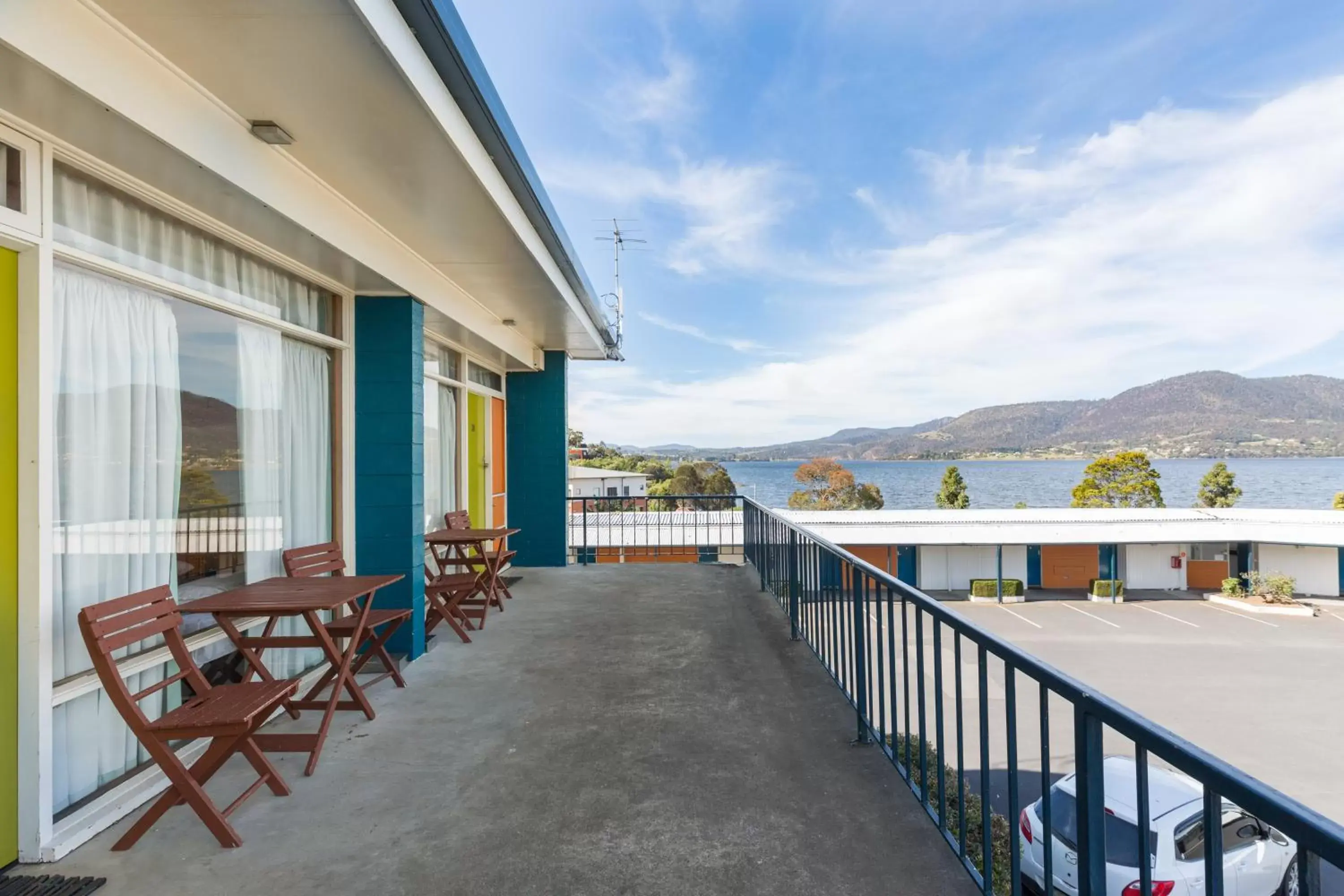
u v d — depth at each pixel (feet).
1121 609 70.23
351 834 7.22
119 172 7.72
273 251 10.83
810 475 168.66
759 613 18.01
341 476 13.47
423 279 14.42
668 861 6.69
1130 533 74.54
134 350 8.52
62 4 5.69
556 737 9.81
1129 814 17.40
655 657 13.92
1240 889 16.62
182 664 7.76
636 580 23.31
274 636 11.34
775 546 19.60
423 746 9.53
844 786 8.27
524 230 12.98
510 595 20.30
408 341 13.89
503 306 19.04
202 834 7.20
